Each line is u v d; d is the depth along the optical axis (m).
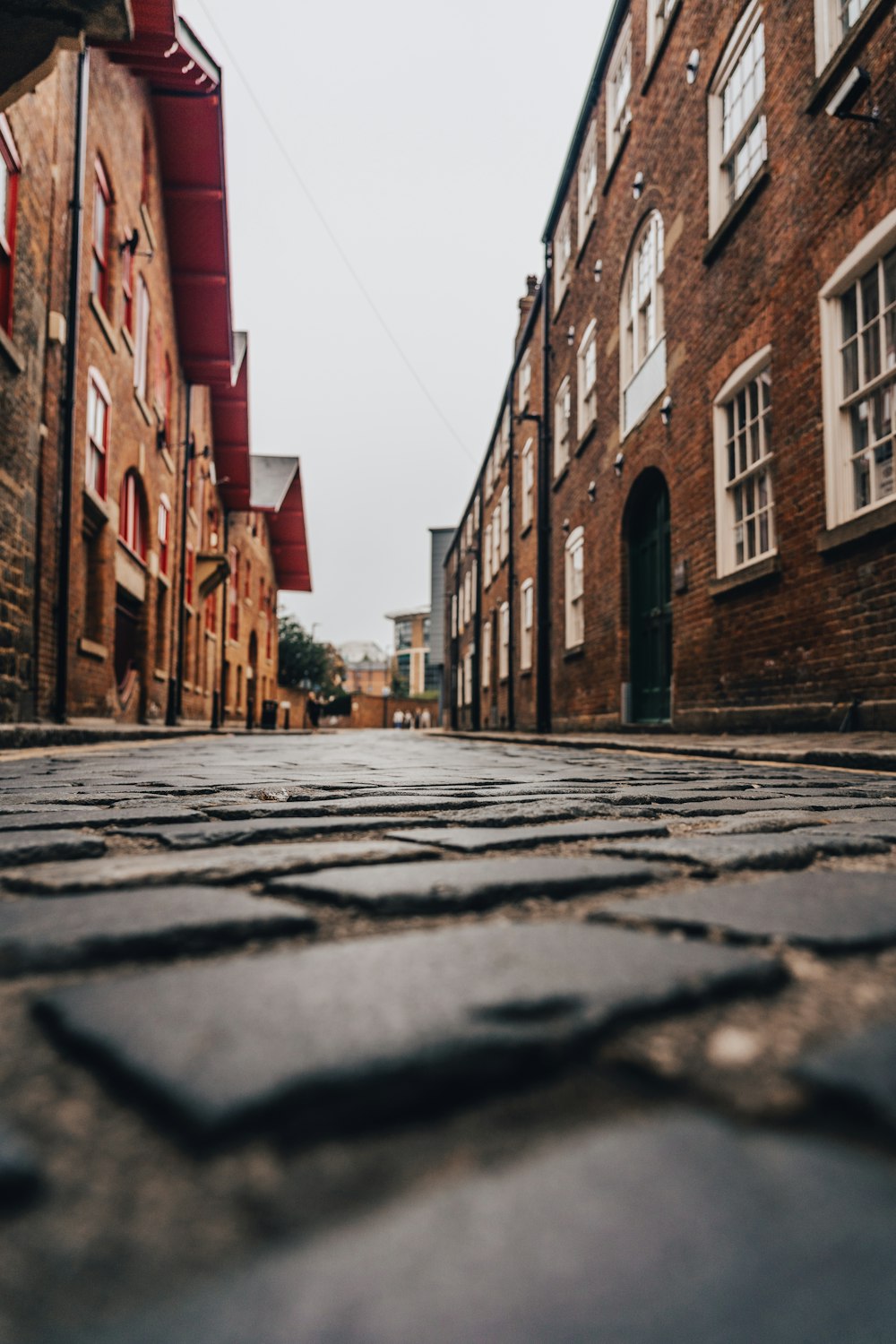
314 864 1.82
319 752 9.10
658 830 2.40
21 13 5.38
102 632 13.28
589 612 14.79
